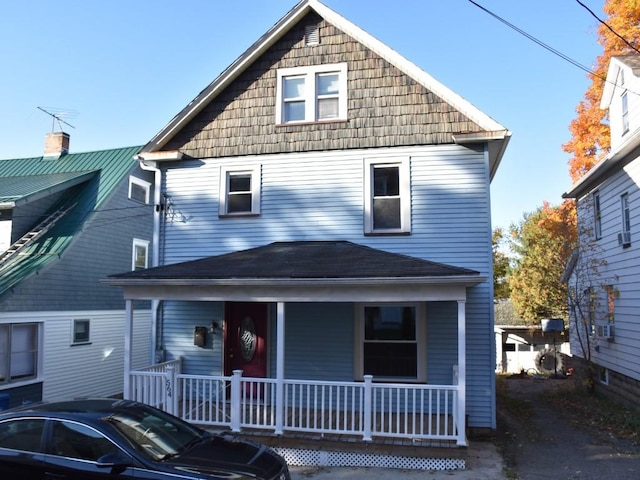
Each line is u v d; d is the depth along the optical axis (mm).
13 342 13492
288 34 12539
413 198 11352
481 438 10281
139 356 18250
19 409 6121
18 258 14758
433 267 9258
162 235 12664
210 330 11953
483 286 10820
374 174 11773
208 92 12508
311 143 12016
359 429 8797
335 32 12258
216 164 12547
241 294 9695
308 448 8711
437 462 8359
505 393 16406
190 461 5539
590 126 21125
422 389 8578
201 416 10266
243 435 9047
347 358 11109
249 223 12195
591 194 16688
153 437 5887
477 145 11227
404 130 11531
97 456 5469
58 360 14773
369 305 11148
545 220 26766
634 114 13367
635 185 12875
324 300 9320
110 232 17016
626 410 12734
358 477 7980
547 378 20156
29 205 15586
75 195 17156
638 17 17672
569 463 8609
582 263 17531
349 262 9836
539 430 10984
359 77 11961
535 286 24906
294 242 11812
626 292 13523
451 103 11375
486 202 11055
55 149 19406
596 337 15977
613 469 8258
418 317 10875
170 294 10039
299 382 9047
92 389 16047
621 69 14297
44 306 14305
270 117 12367
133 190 18281
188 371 11977
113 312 17172
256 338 11734
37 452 5609
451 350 10719
